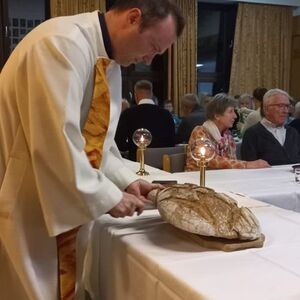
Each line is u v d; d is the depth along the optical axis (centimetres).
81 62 98
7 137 101
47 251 104
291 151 280
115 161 125
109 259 110
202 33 769
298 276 80
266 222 115
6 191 100
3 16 597
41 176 95
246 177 213
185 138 415
